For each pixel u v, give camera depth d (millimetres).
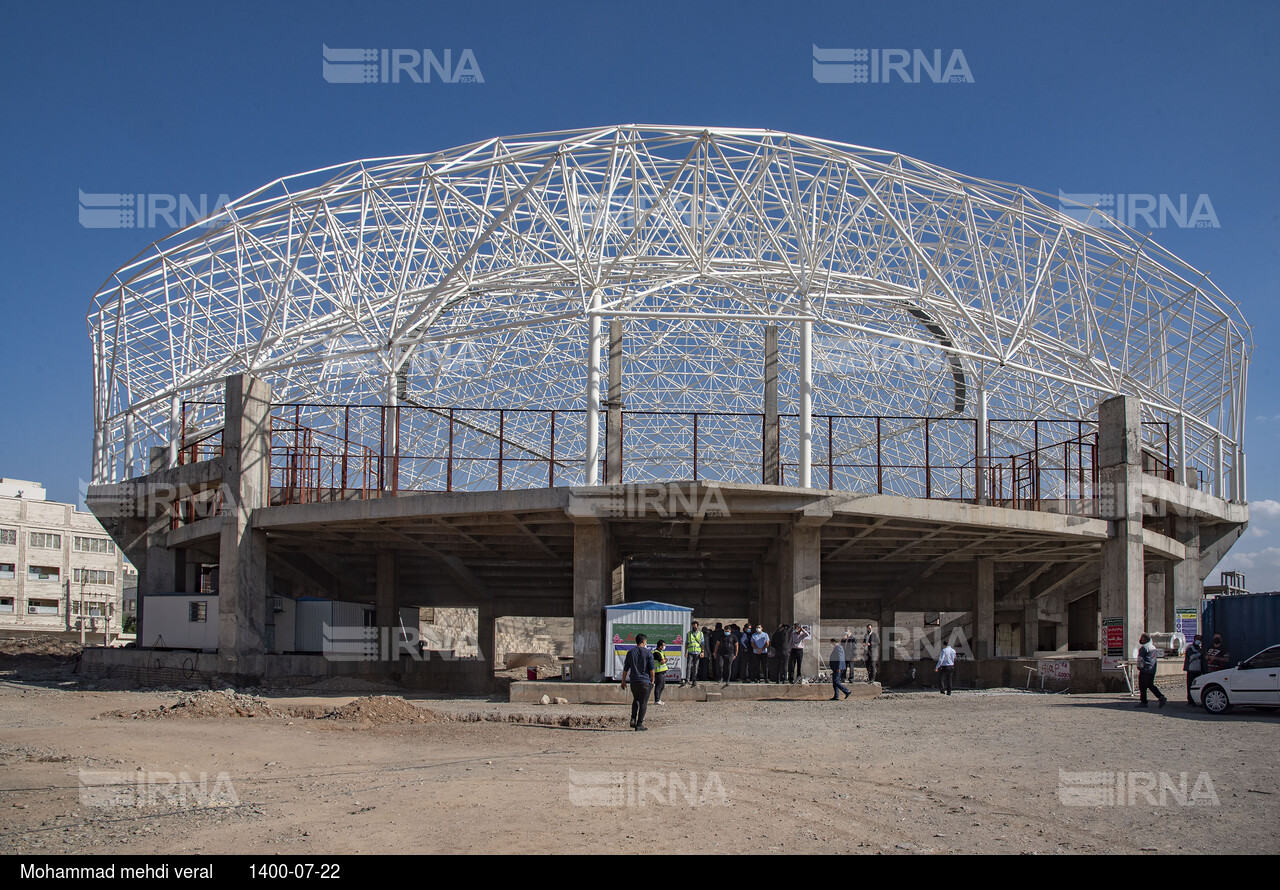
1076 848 9070
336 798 11414
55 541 85562
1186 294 44500
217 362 44500
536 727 19547
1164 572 43312
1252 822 10141
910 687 35625
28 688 30094
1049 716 20906
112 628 87625
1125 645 32656
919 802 11234
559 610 45531
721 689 26750
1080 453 35781
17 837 9555
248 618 31125
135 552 39844
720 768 13750
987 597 41094
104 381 45656
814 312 37531
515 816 10359
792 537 29672
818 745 16375
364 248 39000
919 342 33750
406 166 32688
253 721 20188
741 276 38625
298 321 44781
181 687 29938
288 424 40094
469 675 40031
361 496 33281
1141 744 16062
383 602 37562
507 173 35750
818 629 29125
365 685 30984
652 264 40625
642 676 18922
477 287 39344
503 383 66000
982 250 37500
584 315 31984
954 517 29922
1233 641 27719
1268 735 17094
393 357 34531
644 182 35812
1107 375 40000
